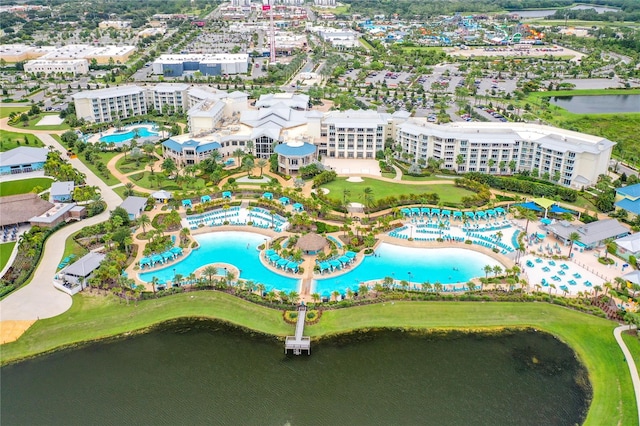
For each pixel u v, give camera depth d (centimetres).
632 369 17750
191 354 18862
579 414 16388
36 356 18762
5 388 17400
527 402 16850
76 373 18025
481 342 19425
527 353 18888
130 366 18325
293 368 18238
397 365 18362
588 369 18112
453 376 17888
